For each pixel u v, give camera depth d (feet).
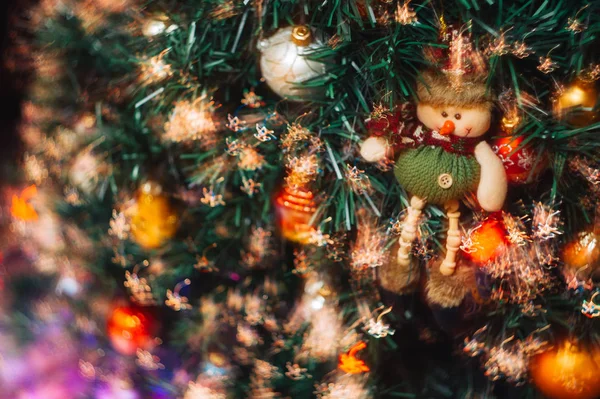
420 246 3.01
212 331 3.49
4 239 4.48
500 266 2.95
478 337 3.14
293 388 3.44
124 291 3.68
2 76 4.98
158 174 3.42
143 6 3.16
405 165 2.91
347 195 3.05
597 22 2.85
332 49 2.94
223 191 3.23
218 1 3.00
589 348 3.10
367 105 2.98
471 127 2.85
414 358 3.43
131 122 3.38
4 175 4.65
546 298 3.08
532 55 2.87
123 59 3.32
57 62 3.48
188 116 3.06
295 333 3.39
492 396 3.27
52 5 3.51
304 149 3.04
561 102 2.88
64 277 3.80
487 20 2.89
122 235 3.40
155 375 3.67
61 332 3.88
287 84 2.99
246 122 3.09
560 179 2.93
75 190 3.58
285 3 2.98
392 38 2.86
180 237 3.47
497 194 2.85
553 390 3.13
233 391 3.51
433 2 2.89
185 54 3.07
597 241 2.97
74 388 3.89
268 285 3.40
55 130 3.58
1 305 4.10
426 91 2.86
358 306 3.24
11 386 3.97
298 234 3.19
